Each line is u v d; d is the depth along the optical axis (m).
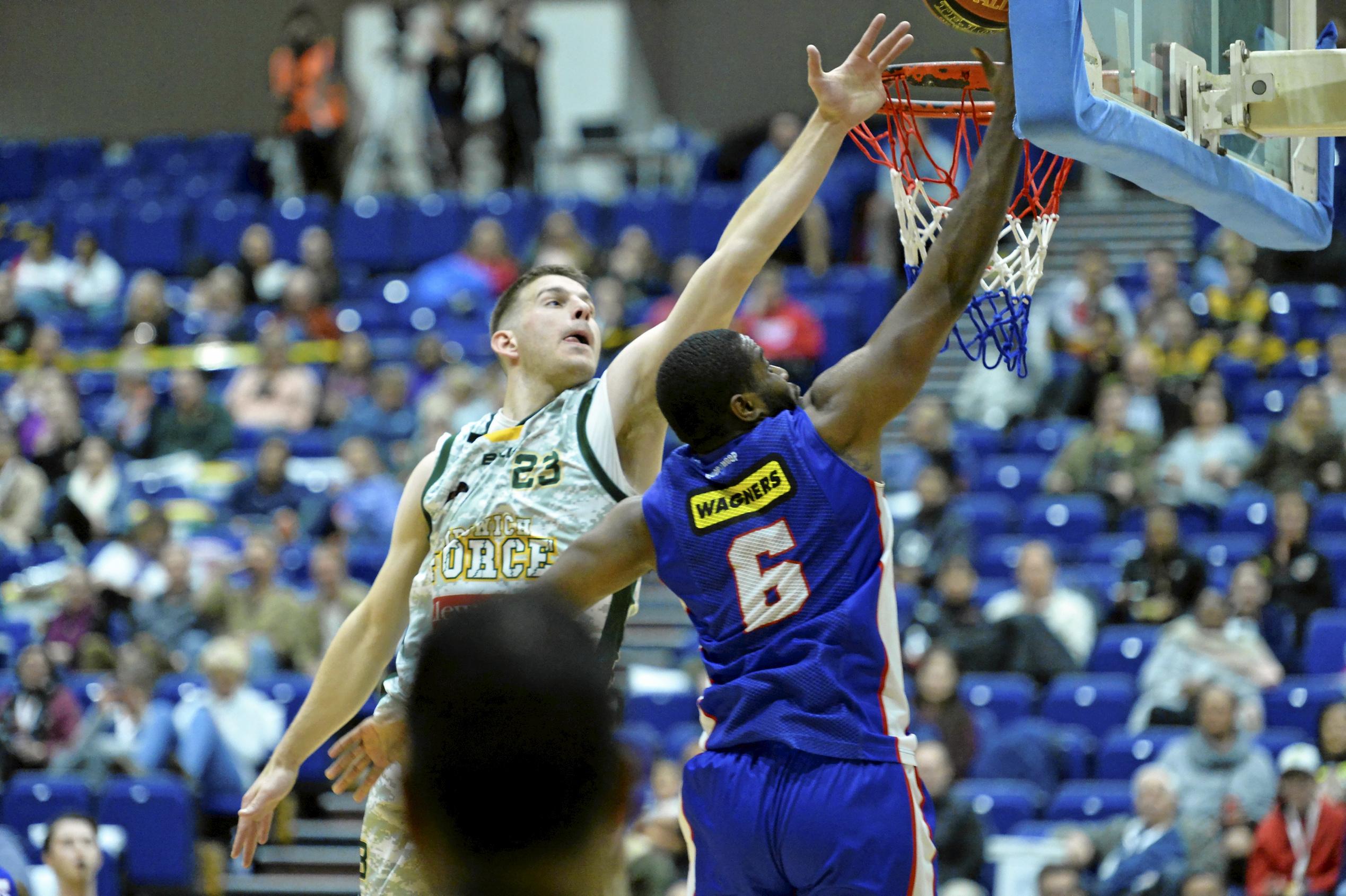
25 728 10.51
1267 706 9.89
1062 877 7.97
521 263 17.62
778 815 3.25
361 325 17.05
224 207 19.52
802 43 23.16
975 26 3.80
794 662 3.29
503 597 1.45
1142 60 3.79
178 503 13.72
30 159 22.80
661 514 3.45
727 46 23.36
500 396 14.15
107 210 19.98
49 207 21.23
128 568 12.53
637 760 1.52
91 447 13.84
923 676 9.77
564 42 23.03
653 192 19.27
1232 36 4.36
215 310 17.23
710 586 3.39
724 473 3.40
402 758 1.43
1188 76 3.99
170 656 11.27
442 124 20.61
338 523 13.05
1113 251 17.66
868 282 16.34
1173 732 9.75
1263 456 12.57
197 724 10.18
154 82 24.70
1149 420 13.18
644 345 3.96
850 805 3.22
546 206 18.83
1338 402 12.90
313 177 20.94
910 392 3.38
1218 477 12.45
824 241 17.12
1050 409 14.35
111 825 9.72
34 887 8.07
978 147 3.96
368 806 4.12
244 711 10.30
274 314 17.34
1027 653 10.54
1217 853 8.54
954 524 11.83
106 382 16.44
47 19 24.86
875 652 3.32
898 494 12.97
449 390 13.99
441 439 4.17
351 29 23.80
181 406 15.00
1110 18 3.60
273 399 15.43
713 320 3.88
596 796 1.35
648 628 12.58
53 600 12.61
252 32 24.50
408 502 4.16
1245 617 10.46
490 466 4.02
